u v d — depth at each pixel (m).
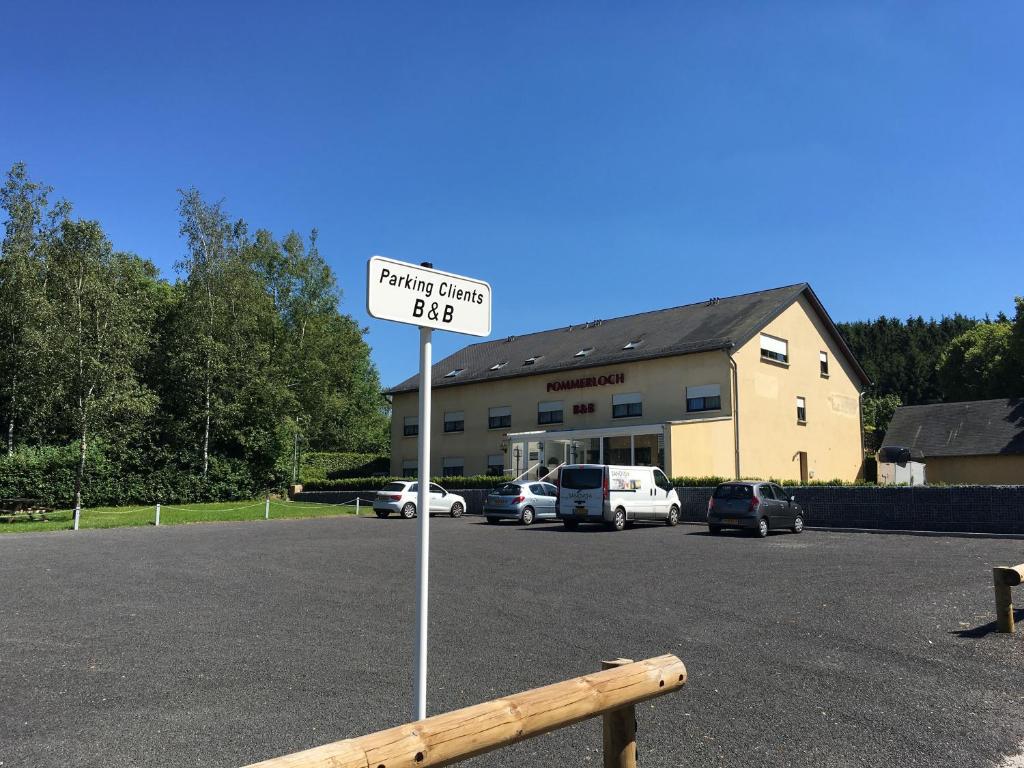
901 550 15.30
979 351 50.56
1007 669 6.30
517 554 14.62
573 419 34.72
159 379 37.94
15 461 29.38
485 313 3.92
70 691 5.60
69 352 29.97
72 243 31.16
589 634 7.55
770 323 32.22
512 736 2.60
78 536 18.16
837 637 7.44
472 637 7.42
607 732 3.12
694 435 27.86
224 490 36.31
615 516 21.44
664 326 35.44
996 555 14.16
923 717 5.11
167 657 6.58
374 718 5.02
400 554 14.41
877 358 69.69
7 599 9.33
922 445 38.62
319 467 44.44
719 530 20.55
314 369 41.91
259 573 11.70
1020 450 34.94
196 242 37.50
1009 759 4.41
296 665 6.34
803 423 33.56
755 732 4.82
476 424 39.28
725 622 8.13
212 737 4.66
